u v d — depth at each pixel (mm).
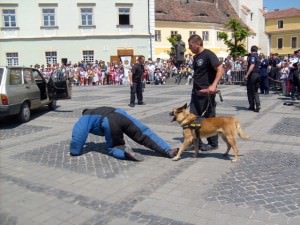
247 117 11820
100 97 18938
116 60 37625
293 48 74000
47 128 10984
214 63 7402
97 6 36906
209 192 5707
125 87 25906
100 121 7762
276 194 5562
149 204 5348
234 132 7117
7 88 11367
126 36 37656
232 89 21422
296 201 5297
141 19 37844
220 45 55062
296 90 16469
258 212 4988
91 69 30125
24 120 12094
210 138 7977
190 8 53250
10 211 5254
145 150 8156
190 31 51625
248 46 66000
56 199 5621
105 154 7941
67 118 12664
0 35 35906
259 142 8633
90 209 5254
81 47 37125
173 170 6785
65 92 14852
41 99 13633
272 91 19703
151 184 6121
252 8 67938
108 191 5883
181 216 4949
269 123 10812
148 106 14859
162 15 49406
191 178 6336
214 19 54219
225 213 4992
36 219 5008
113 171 6820
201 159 7402
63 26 36688
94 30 37125
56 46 36812
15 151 8391
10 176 6688
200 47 7617
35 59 36656
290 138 8969
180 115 7289
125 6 37312
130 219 4914
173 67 29766
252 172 6559
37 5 36094
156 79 28609
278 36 75812
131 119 7793
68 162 7434
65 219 4984
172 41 32938
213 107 7723
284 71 18141
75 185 6168
